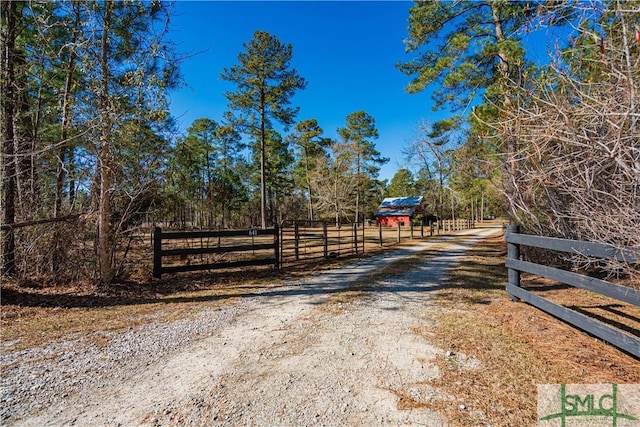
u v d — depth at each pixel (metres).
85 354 3.30
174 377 2.82
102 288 6.04
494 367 2.84
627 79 2.58
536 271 4.12
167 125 7.04
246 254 12.16
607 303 4.50
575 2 3.07
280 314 4.60
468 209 43.22
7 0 6.37
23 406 2.41
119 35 6.38
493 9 8.82
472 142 9.58
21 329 4.03
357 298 5.37
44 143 6.79
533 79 4.96
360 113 35.56
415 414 2.23
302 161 37.53
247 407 2.36
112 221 6.91
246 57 21.81
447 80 8.95
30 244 6.19
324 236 10.57
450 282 6.43
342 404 2.37
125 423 2.20
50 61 6.70
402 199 40.62
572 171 3.72
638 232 2.63
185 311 4.80
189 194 11.72
